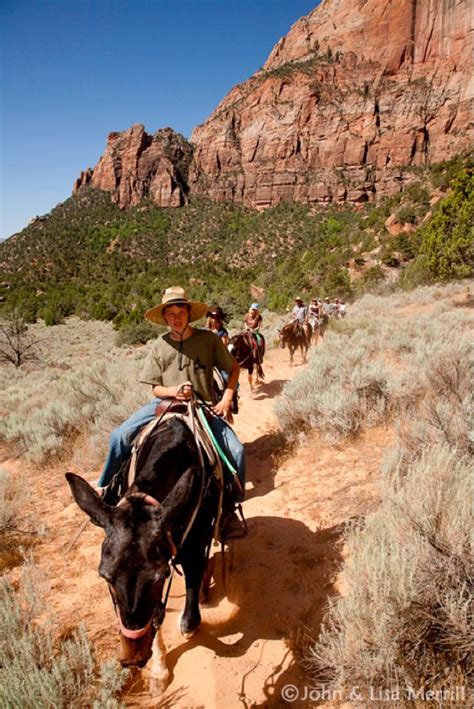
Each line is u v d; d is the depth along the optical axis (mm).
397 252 64938
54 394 11445
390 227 80938
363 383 7305
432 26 191750
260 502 5637
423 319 16766
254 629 3668
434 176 98625
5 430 9070
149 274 164625
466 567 2912
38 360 32031
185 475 2660
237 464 3895
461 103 178375
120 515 2514
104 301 105500
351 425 6672
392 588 2830
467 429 5016
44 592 4242
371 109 188000
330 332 17031
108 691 2861
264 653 3432
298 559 4375
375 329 15703
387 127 184375
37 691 2842
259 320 11844
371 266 68188
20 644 3125
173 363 3936
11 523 5512
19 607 3584
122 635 2322
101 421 8031
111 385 10055
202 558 3387
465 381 6234
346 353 9641
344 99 195250
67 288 143750
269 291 85688
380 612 2818
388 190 175250
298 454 6766
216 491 3533
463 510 3158
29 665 2996
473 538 2943
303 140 199000
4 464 8180
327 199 182250
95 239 198625
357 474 5723
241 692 3135
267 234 171500
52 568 4766
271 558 4496
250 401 10688
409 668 2793
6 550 5121
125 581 2330
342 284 60844
